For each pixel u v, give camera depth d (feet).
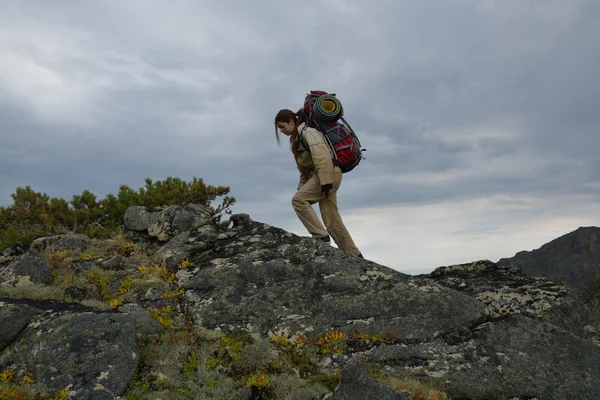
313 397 18.26
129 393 17.80
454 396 19.92
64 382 17.43
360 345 21.88
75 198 45.42
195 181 46.42
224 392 18.57
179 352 20.33
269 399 18.48
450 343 21.81
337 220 28.76
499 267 30.35
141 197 44.29
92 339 18.81
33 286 23.71
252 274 25.36
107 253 30.55
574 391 19.85
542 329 21.89
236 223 32.76
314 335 22.48
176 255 28.84
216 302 24.26
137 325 20.97
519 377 20.22
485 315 23.04
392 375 20.27
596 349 21.26
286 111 27.20
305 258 25.96
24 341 18.97
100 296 24.57
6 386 16.98
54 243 31.22
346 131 26.86
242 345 21.50
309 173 28.86
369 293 23.63
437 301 22.85
